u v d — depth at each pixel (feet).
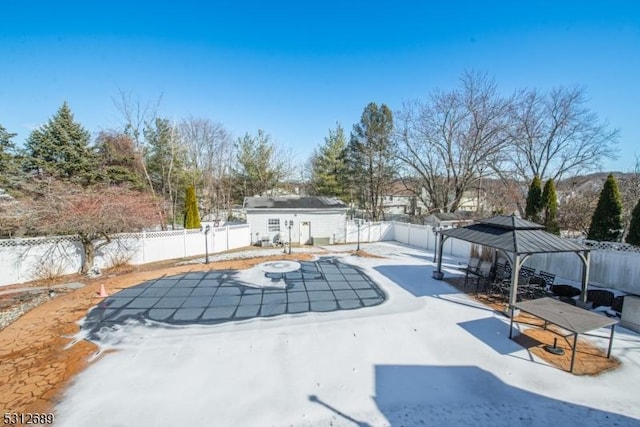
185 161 103.19
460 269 44.91
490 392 17.21
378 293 34.22
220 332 24.39
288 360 20.30
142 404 15.83
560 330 25.13
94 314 27.78
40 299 31.65
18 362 19.72
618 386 17.78
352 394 16.89
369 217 112.68
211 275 41.16
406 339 23.41
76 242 41.47
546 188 47.34
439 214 69.77
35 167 65.10
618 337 23.91
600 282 36.19
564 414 15.44
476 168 81.30
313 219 72.02
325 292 34.42
